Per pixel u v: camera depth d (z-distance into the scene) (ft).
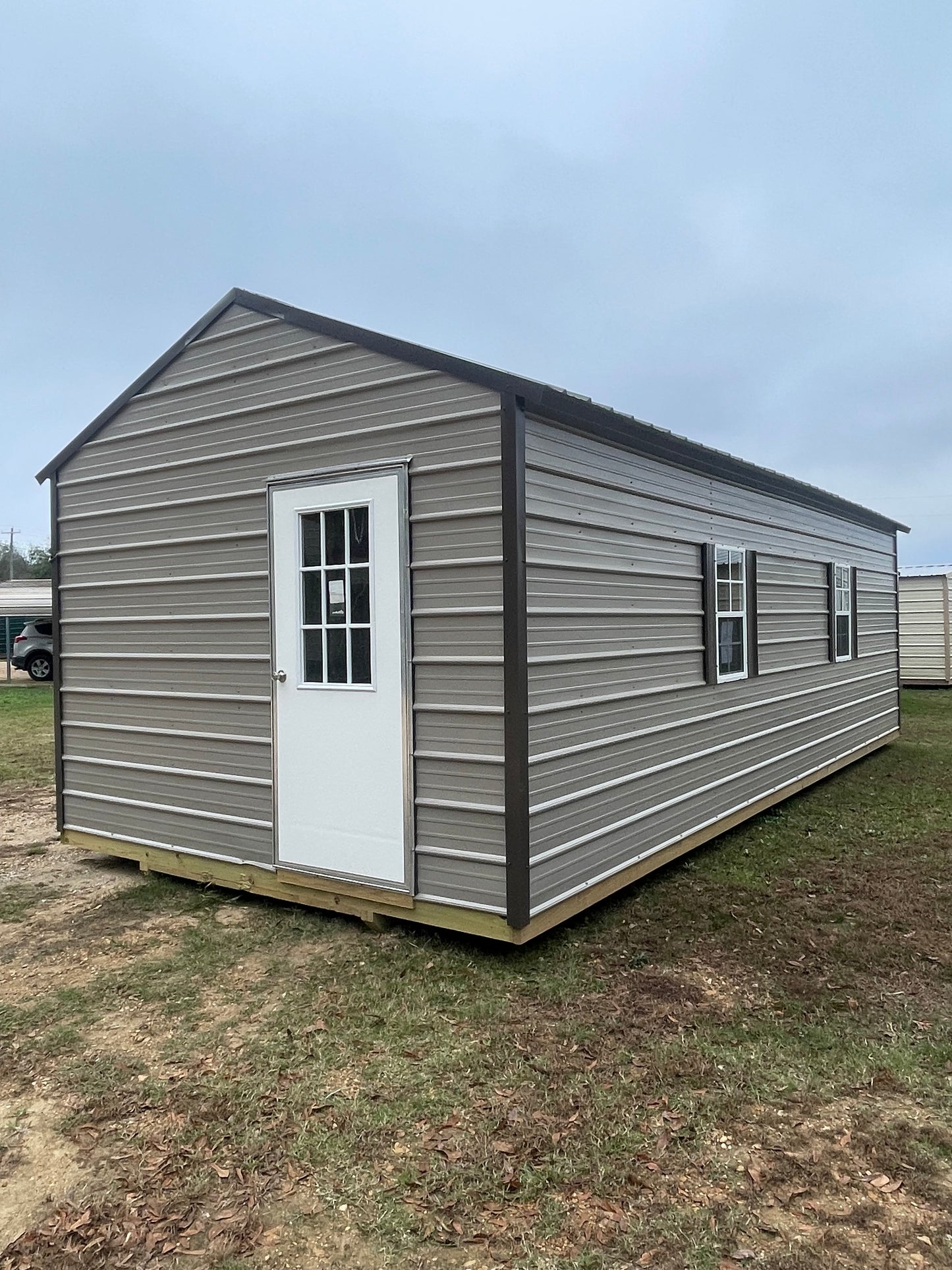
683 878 17.90
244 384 16.35
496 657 13.07
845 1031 11.19
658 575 17.75
